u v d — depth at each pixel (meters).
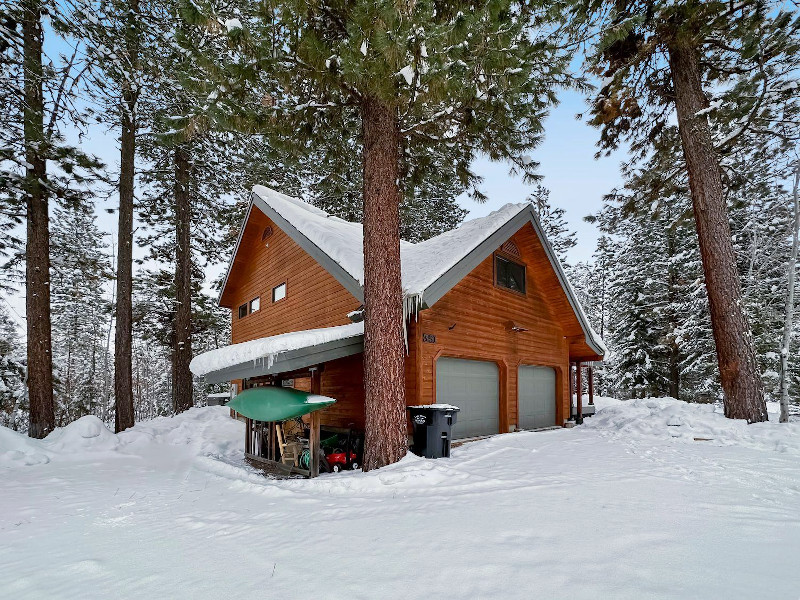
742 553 3.34
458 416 10.66
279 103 7.92
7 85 10.09
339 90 7.79
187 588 3.20
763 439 8.53
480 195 10.07
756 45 9.68
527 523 4.17
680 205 22.11
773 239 13.96
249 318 17.94
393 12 5.61
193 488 6.94
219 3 6.62
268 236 16.12
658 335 24.78
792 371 18.39
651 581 2.87
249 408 7.88
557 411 14.61
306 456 7.89
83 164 10.93
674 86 11.60
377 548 3.71
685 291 22.86
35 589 3.36
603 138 13.73
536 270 13.69
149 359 46.28
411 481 6.20
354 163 10.80
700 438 9.28
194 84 7.02
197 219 19.00
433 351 9.82
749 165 12.20
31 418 11.29
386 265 7.71
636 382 25.56
